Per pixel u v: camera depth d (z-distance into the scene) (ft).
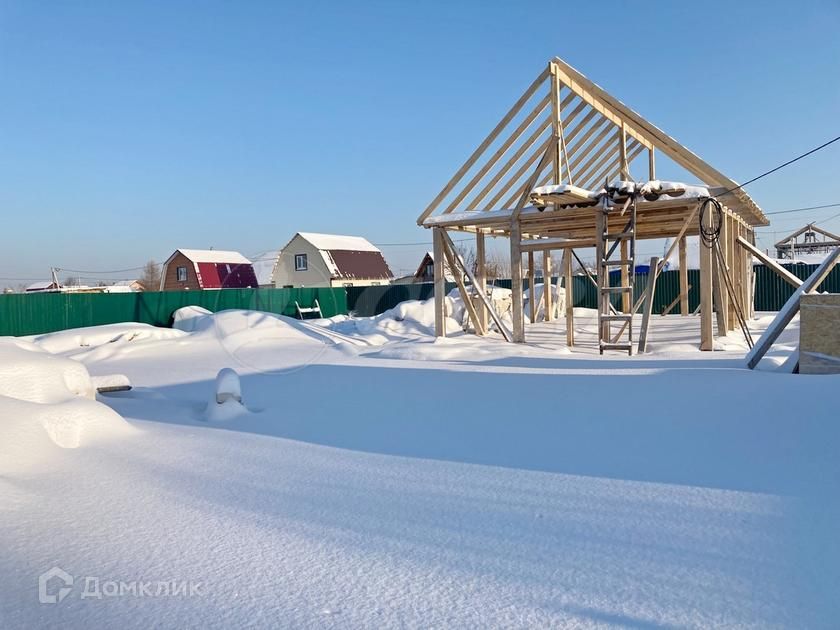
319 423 16.94
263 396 21.80
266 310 65.31
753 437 13.05
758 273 70.03
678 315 60.03
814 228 106.83
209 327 44.98
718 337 36.91
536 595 7.07
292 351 38.17
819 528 8.61
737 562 7.72
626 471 11.53
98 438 14.55
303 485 11.44
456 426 15.90
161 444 14.69
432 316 53.01
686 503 9.79
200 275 112.47
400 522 9.46
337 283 105.60
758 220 47.91
